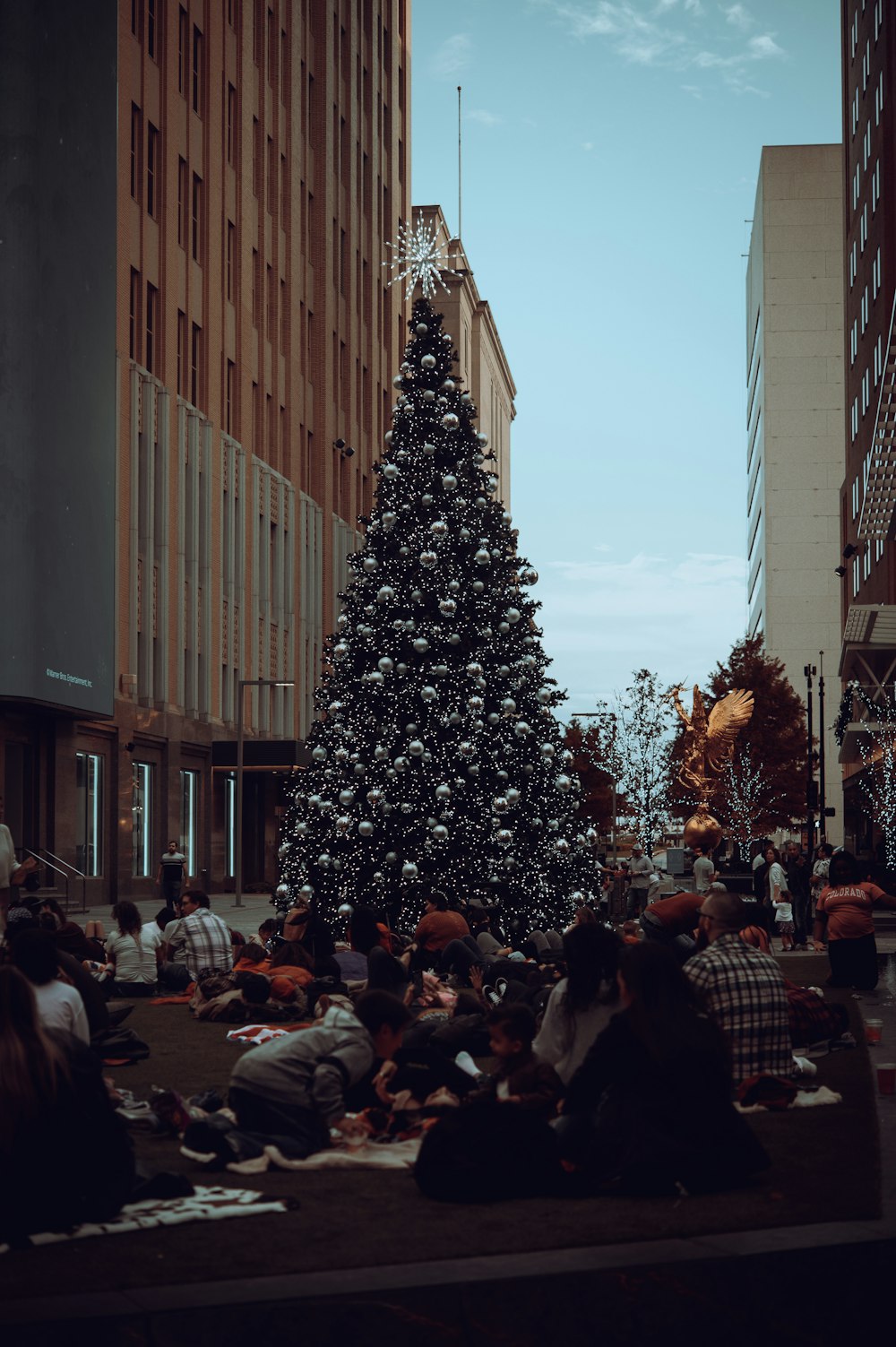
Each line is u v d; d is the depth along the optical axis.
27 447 33.03
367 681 24.89
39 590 33.38
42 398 33.66
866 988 20.08
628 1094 7.83
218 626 49.53
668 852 61.78
